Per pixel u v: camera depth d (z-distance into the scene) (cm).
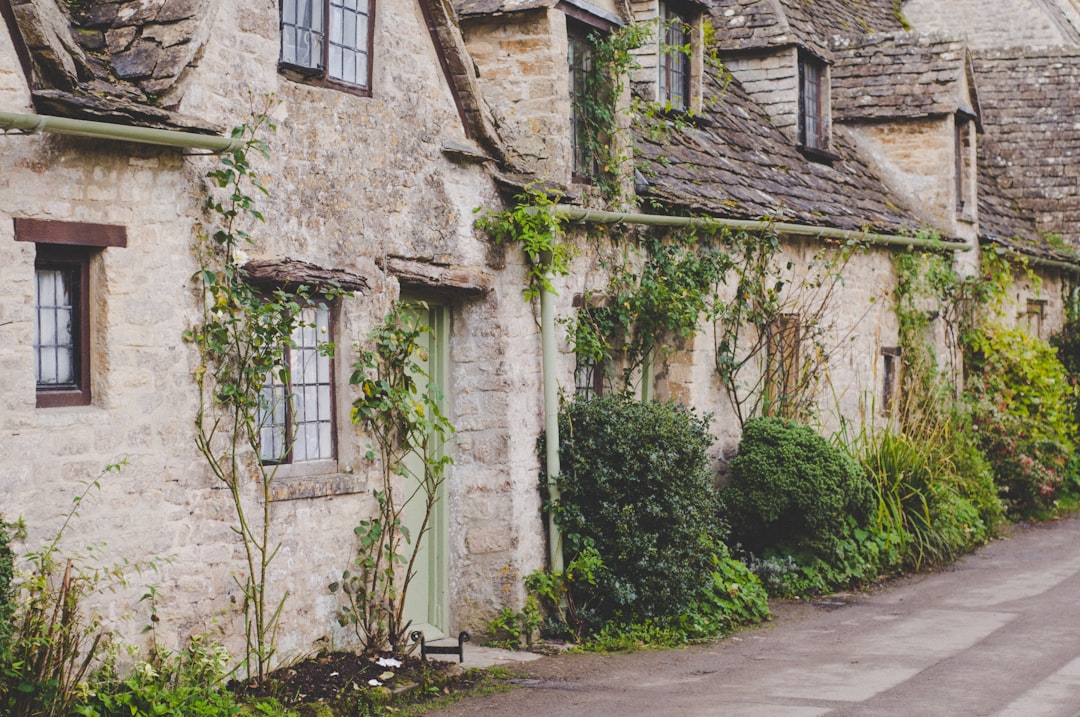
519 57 1070
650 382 1262
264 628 812
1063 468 1850
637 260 1198
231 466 796
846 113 1842
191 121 745
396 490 925
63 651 684
